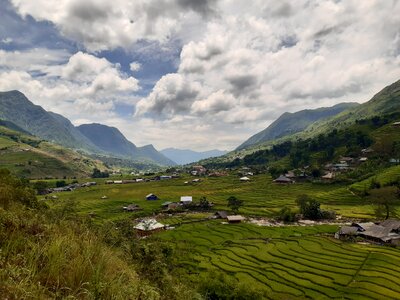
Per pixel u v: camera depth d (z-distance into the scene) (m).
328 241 102.62
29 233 11.11
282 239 108.56
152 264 20.12
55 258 8.80
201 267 80.44
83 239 11.70
